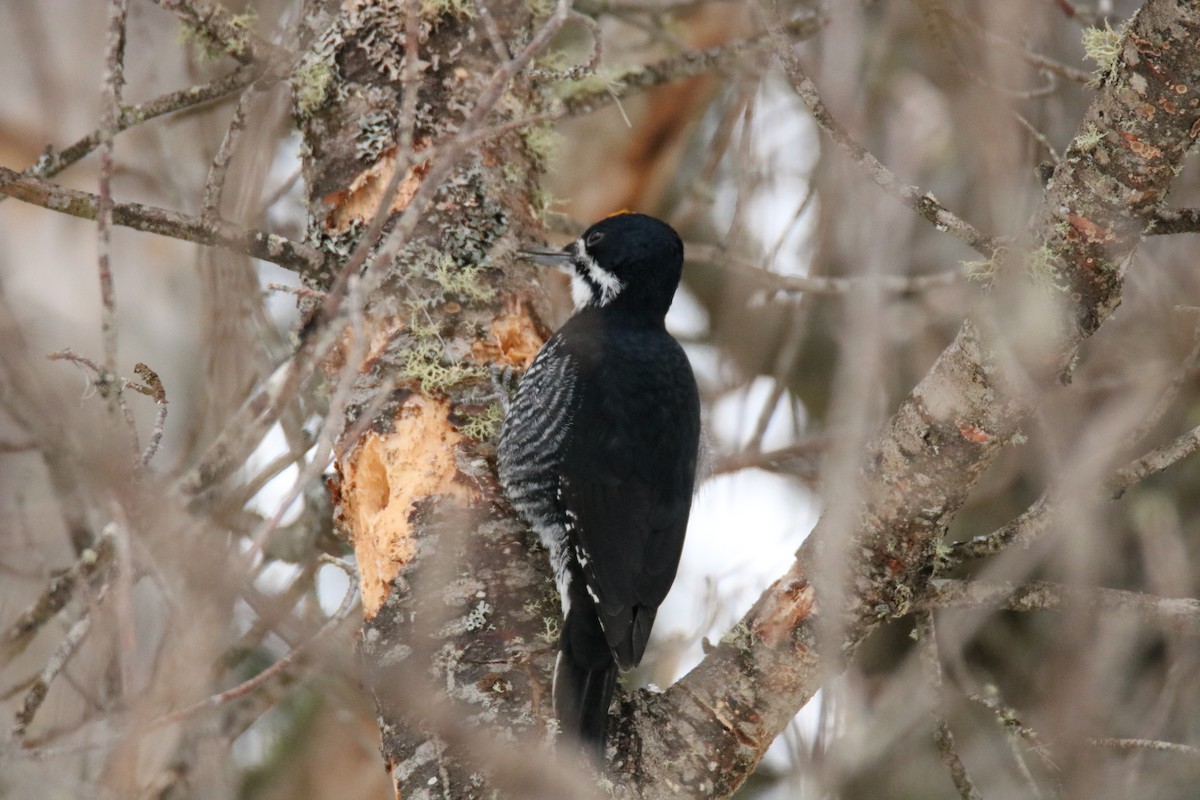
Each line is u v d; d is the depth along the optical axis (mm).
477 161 9883
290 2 11273
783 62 7984
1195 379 12914
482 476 9312
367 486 9383
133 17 12461
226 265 10258
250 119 10734
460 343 9633
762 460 12312
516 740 8062
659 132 15383
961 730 12836
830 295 12711
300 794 13086
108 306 6629
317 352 6723
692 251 11461
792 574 8438
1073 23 12617
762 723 8375
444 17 9938
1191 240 12242
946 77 11727
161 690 7066
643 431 10156
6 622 9828
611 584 9539
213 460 8664
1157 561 12305
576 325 10836
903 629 13078
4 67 12445
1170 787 11570
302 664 8031
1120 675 10867
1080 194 7406
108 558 9047
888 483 8039
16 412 8516
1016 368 7660
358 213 9703
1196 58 6969
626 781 8148
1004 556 9219
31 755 7227
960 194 13789
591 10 13141
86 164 12414
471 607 8734
